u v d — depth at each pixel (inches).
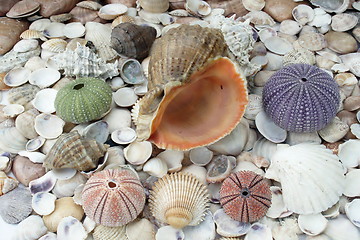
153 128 14.7
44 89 18.2
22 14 20.2
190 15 20.5
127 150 16.4
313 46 19.4
